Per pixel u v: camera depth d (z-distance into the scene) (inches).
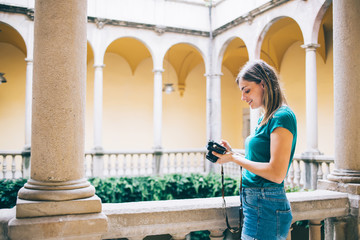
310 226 130.3
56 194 91.8
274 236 83.5
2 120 657.6
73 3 96.3
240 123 848.3
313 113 425.4
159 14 600.4
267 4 484.4
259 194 86.3
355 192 129.3
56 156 94.0
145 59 781.3
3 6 495.2
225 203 107.3
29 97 504.1
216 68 616.7
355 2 134.2
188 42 615.5
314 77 427.8
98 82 554.6
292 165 425.7
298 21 444.5
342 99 137.0
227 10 589.3
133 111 768.3
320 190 139.5
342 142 137.6
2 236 91.4
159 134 578.9
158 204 108.3
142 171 615.5
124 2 576.4
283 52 668.1
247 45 533.0
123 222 99.8
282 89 89.5
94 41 555.2
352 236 129.5
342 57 136.8
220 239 113.0
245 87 89.5
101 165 540.4
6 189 279.0
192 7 623.8
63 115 94.5
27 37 510.3
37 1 96.7
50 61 94.0
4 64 661.9
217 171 574.6
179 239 107.7
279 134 80.0
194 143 819.4
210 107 618.8
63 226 89.4
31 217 89.6
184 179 306.2
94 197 97.4
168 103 800.3
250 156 89.7
